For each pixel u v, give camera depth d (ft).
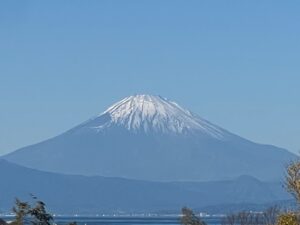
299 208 241.14
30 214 286.46
